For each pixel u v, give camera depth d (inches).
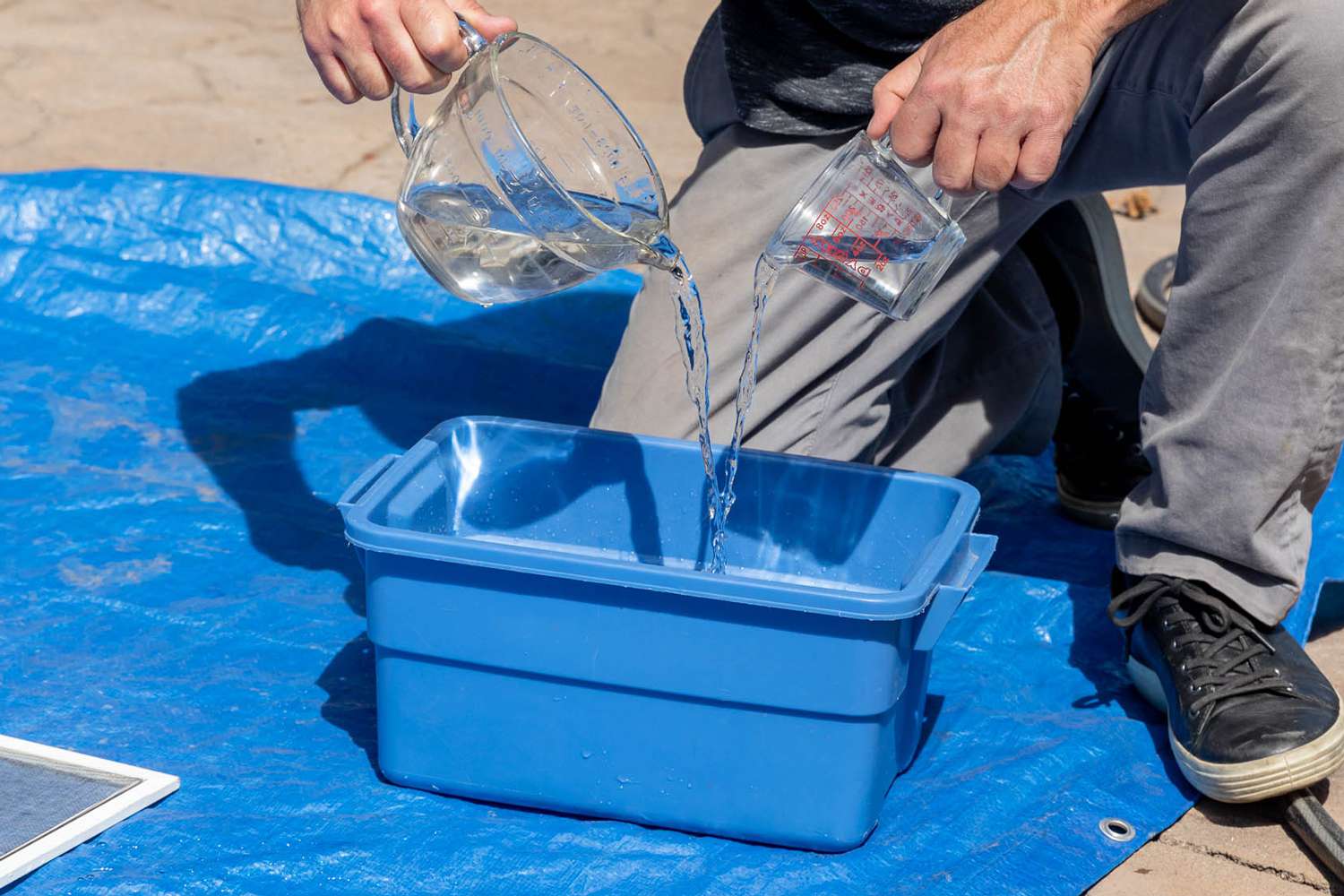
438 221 63.4
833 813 61.8
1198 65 69.3
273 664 77.4
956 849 64.7
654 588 58.5
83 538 88.4
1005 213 78.8
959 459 88.9
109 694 73.7
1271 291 67.2
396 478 66.7
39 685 74.0
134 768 66.7
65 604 81.6
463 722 63.8
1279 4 64.2
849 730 60.3
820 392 81.4
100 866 60.7
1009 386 88.6
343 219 127.5
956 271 80.2
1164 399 72.5
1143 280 138.3
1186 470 71.0
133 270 120.7
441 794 66.2
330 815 64.6
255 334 116.0
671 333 79.8
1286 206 65.7
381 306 122.3
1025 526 96.7
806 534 73.2
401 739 64.9
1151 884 64.6
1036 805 68.4
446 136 62.8
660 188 67.9
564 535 75.0
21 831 61.7
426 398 111.3
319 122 178.9
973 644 82.9
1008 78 61.4
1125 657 78.3
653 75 199.6
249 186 129.3
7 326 116.3
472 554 59.4
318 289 124.3
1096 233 90.7
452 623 61.6
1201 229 68.8
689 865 62.4
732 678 60.0
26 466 96.7
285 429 104.4
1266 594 71.6
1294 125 64.4
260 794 66.0
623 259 62.6
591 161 67.4
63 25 210.1
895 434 88.1
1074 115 63.3
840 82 77.2
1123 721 75.5
